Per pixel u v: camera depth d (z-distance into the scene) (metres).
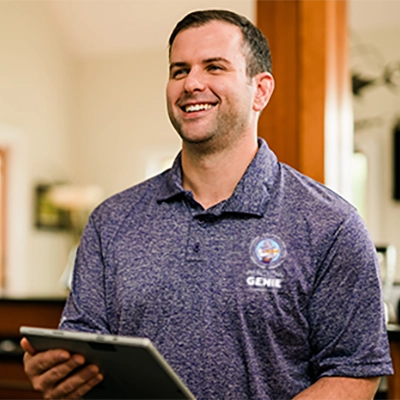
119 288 3.04
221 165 3.08
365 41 13.17
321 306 2.88
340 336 2.85
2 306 7.11
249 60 3.09
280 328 2.87
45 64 14.40
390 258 6.66
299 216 2.98
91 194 14.19
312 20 5.17
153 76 14.82
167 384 2.60
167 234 3.08
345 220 2.93
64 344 2.69
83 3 14.00
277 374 2.86
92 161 15.28
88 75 15.30
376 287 2.89
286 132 5.21
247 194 3.03
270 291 2.87
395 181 12.95
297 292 2.88
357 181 13.20
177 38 3.11
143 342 2.43
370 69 13.15
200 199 3.15
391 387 5.06
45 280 14.32
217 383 2.84
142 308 2.98
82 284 3.15
